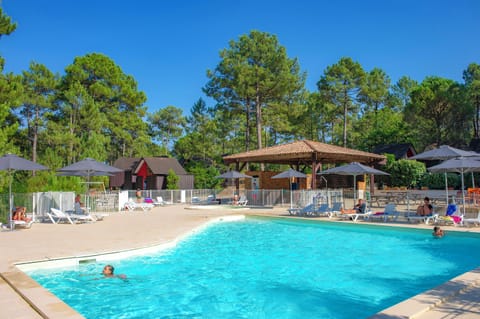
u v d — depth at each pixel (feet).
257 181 107.76
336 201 78.54
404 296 25.55
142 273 31.01
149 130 245.04
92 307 23.57
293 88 136.36
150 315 22.36
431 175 103.45
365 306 23.79
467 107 124.26
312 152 81.87
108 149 172.04
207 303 24.41
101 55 165.48
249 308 23.58
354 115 187.42
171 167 157.28
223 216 65.31
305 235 50.44
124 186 163.32
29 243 37.83
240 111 145.07
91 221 58.54
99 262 33.37
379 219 57.67
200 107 245.04
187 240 45.70
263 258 36.83
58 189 73.51
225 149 209.46
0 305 19.33
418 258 36.65
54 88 130.41
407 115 134.62
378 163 100.99
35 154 127.24
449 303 18.83
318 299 25.09
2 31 70.44
